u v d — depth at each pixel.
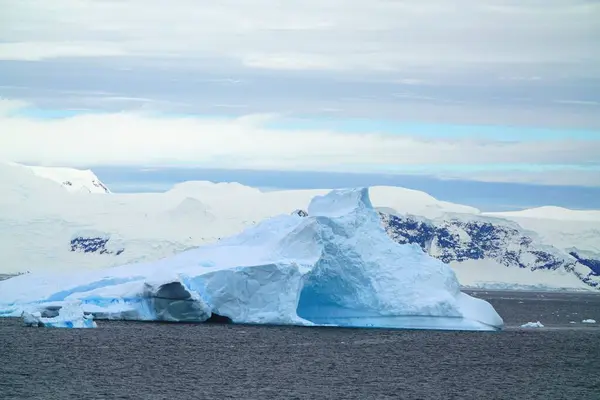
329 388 112.62
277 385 113.31
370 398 107.19
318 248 159.38
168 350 140.50
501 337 181.50
